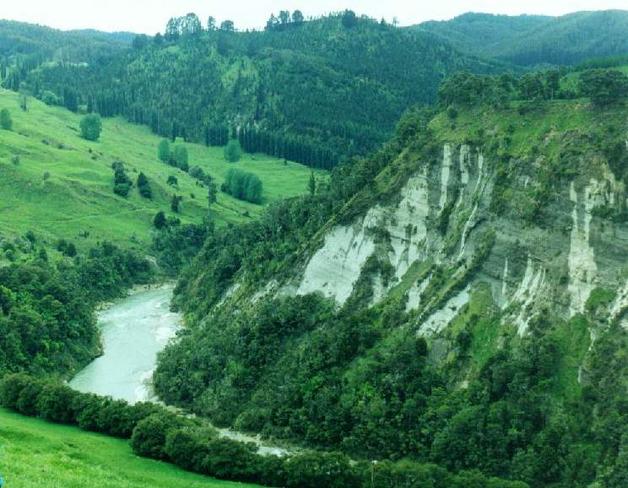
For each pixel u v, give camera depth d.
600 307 105.69
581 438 96.88
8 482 73.44
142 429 105.12
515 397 103.25
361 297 135.75
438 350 117.56
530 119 128.00
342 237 143.50
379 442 109.06
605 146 114.19
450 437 102.44
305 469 97.31
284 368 129.88
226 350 141.50
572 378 102.75
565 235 113.69
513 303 115.00
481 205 125.69
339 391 118.38
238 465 99.81
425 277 128.25
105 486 82.56
